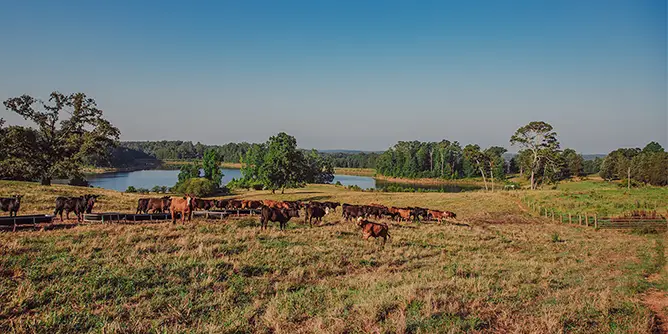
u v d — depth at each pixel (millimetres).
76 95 49312
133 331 6992
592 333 7332
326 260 13531
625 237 26312
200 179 74500
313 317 7875
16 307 7723
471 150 87625
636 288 11172
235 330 7164
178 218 22625
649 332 7457
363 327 7238
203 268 11156
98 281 9461
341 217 29281
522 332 7219
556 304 9039
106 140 50125
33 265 10328
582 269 14406
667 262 16203
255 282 10445
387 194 57938
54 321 7133
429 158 155125
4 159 47125
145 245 13445
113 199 35312
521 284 11281
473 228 26625
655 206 37375
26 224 17500
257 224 21578
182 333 7004
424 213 31328
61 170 47750
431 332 6984
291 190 72000
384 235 18203
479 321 7637
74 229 16594
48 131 49594
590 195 45125
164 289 9305
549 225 32594
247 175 90750
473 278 11422
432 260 14953
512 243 20703
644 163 85938
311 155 125625
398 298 8836
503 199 47812
